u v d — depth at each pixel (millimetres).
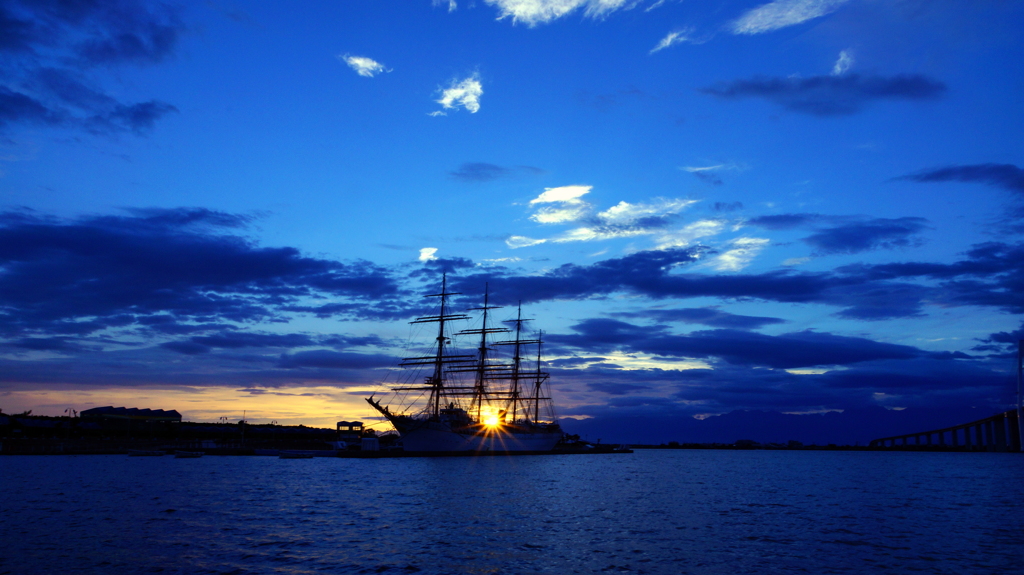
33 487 92312
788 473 169000
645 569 43562
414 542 51625
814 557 48000
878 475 159125
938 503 86688
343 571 41625
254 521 61625
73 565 42500
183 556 45344
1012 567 45250
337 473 130125
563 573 42219
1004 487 116688
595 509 75375
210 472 128750
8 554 45438
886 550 50875
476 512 70625
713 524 63969
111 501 76062
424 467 154125
